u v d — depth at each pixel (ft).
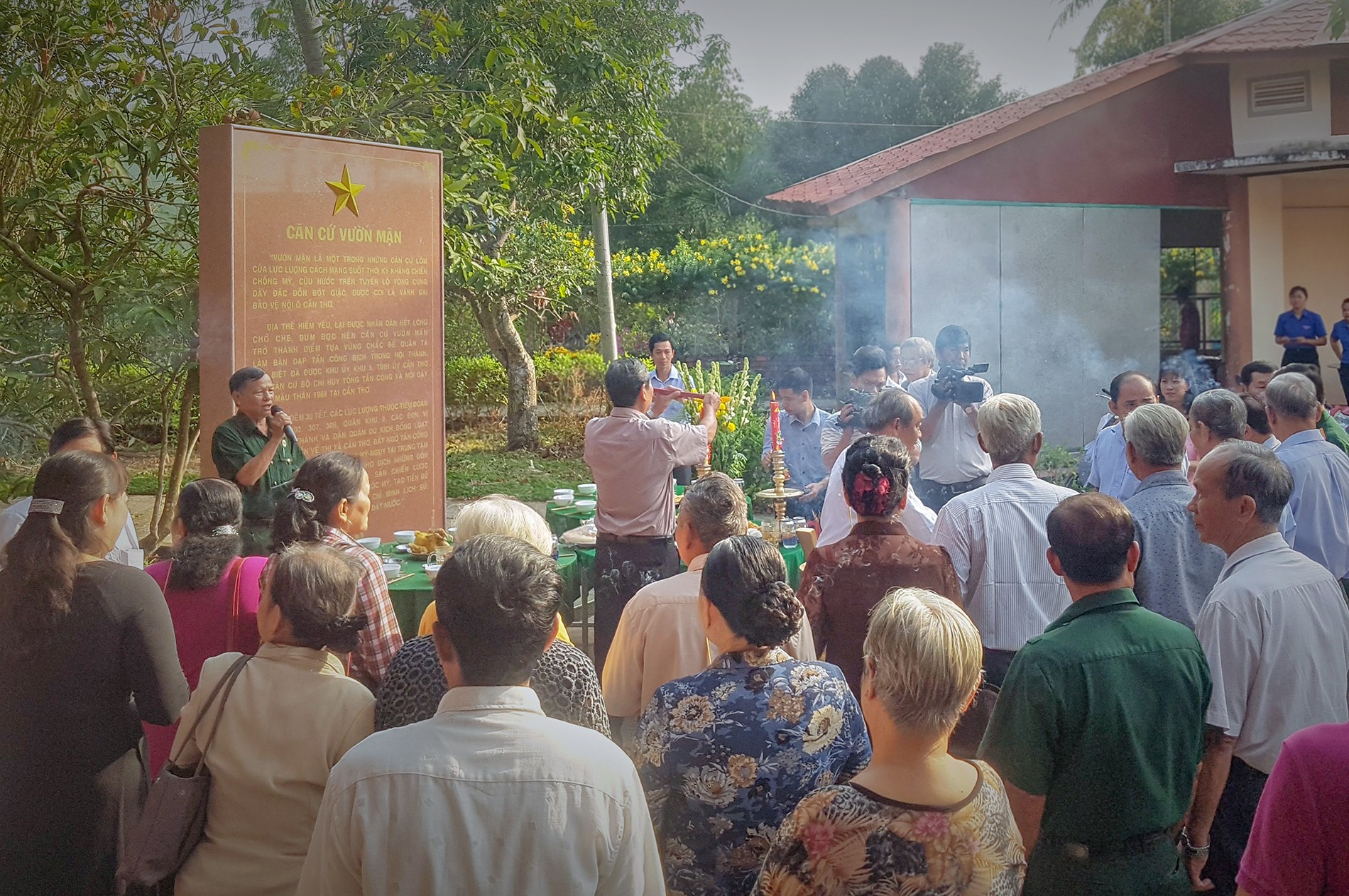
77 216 24.29
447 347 62.18
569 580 16.99
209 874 7.48
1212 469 9.58
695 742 7.51
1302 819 5.55
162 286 24.04
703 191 102.58
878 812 5.88
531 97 28.66
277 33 27.17
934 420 18.17
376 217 21.06
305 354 19.83
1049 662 7.72
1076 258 39.83
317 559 7.89
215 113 24.09
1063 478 37.14
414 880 5.68
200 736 7.64
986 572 11.18
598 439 15.58
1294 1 41.19
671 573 15.83
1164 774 7.77
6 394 26.25
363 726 7.78
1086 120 39.52
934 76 119.44
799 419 22.56
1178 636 7.96
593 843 5.84
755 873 7.57
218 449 16.49
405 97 28.25
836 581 10.34
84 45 23.70
